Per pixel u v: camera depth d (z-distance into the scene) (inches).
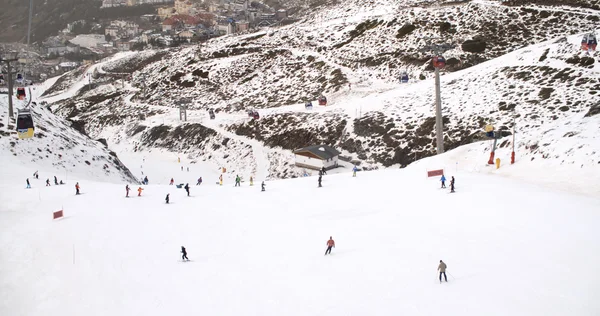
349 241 1251.2
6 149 2546.8
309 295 974.4
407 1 6919.3
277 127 4092.0
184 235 1397.6
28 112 2277.3
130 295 1037.8
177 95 5861.2
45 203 1771.7
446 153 2327.8
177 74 6279.5
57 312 984.3
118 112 5787.4
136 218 1576.0
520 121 2933.1
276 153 3779.5
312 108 4303.6
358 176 2086.6
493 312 837.2
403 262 1082.7
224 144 4136.3
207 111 5059.1
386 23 5698.8
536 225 1225.4
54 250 1302.9
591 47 3250.5
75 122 3991.1
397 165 3142.2
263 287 1029.8
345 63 5196.9
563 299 862.5
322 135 3708.2
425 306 882.1
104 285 1091.3
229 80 5748.0
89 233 1432.1
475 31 5034.5
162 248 1304.1
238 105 5007.4
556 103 2979.8
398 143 3265.3
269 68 5679.1
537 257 1037.8
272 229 1406.3
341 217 1466.5
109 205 1743.4
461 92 3572.8
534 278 946.7
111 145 4943.4
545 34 4813.0
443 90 3720.5
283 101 4785.9
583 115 2176.4
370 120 3602.4
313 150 3277.6
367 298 937.5
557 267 984.3
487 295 898.7
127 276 1132.5
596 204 1382.9
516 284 930.7
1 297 1052.5
